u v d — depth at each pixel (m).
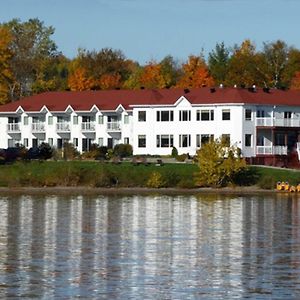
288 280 96.94
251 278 98.00
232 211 173.12
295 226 146.75
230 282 95.81
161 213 167.62
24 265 104.19
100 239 127.19
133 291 91.38
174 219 156.50
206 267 104.38
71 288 92.31
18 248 117.25
